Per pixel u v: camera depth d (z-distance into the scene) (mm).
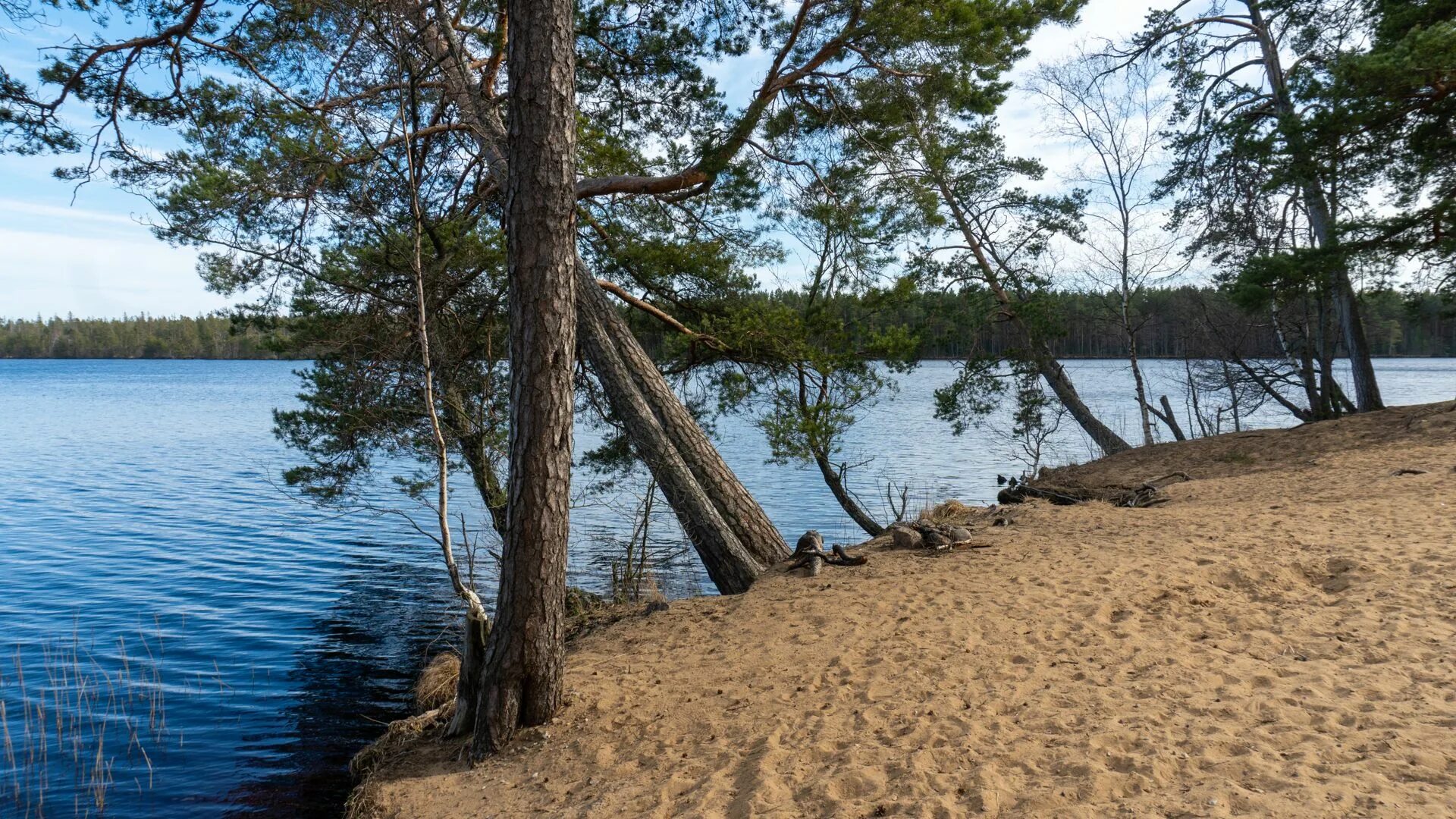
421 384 9781
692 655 6820
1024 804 3604
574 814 4465
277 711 9398
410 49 6637
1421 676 4445
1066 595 6930
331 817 6941
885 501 21906
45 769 7918
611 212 12719
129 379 98812
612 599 11523
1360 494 10328
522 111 5109
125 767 7953
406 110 7828
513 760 5371
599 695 6035
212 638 12039
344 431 10688
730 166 11797
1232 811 3268
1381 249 14883
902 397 65375
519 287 5215
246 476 28234
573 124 5266
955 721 4668
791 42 10680
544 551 5508
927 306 19250
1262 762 3666
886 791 3965
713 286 13000
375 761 6109
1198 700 4504
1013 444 32250
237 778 7746
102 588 14781
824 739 4734
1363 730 3877
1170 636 5699
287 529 20094
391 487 24484
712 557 9875
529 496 5410
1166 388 53469
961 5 10094
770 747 4738
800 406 12914
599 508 18281
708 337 12781
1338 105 14352
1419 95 13617
